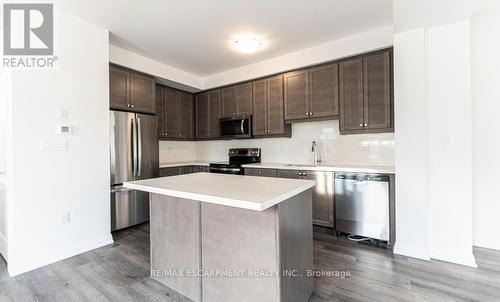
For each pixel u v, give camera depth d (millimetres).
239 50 3504
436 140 2428
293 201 1644
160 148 4715
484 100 2658
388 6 2461
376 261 2381
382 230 2730
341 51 3203
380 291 1888
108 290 1951
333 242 2873
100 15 2568
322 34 3066
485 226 2674
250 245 1562
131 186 1917
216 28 2877
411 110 2477
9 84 2201
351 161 3543
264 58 3850
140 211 3502
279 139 4242
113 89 3264
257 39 3168
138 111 3580
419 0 1974
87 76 2691
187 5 2406
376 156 3352
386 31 2889
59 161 2465
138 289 1964
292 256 1614
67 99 2527
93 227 2732
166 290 1951
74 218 2572
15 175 2191
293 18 2680
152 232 2098
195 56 3717
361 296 1831
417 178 2449
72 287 1991
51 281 2078
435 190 2434
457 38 2326
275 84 3893
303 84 3602
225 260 1675
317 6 2453
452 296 1809
